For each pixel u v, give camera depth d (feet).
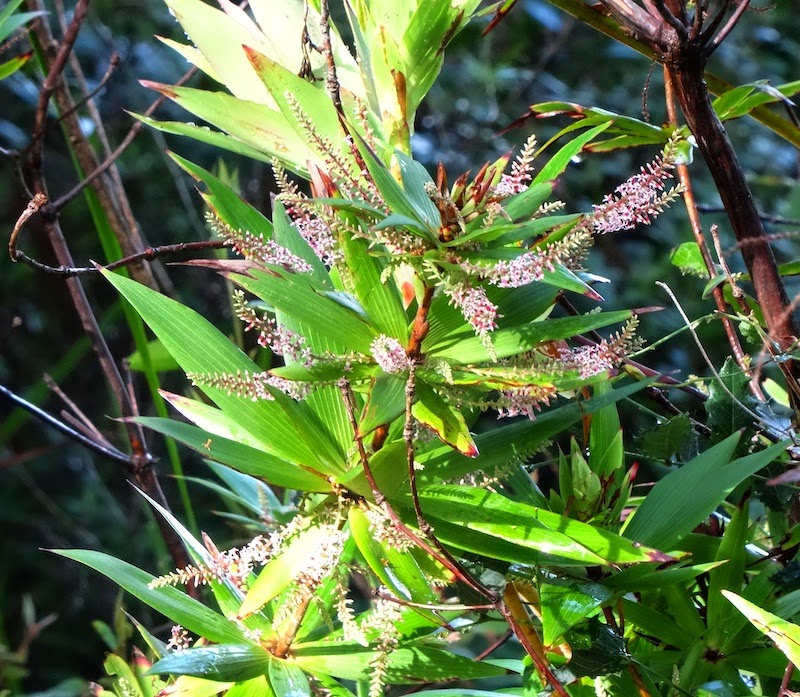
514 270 1.67
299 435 1.86
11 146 7.18
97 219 3.08
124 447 5.55
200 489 6.65
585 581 1.97
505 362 1.83
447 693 2.02
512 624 1.80
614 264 6.47
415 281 1.89
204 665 1.83
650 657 2.18
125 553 6.70
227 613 1.99
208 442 1.78
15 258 2.16
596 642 1.96
